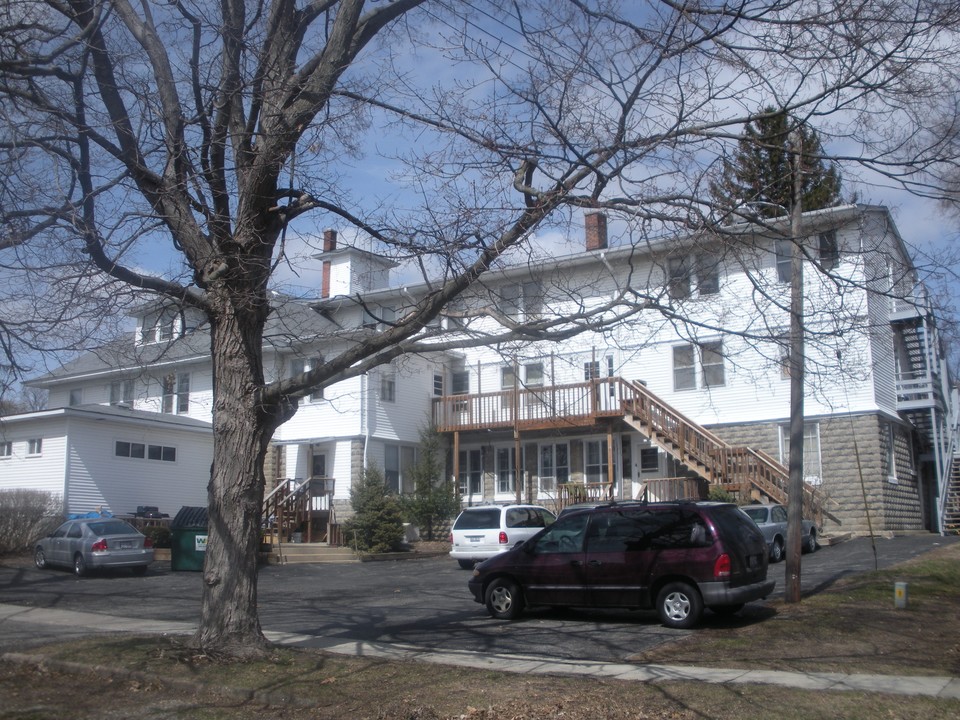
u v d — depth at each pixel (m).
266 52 10.32
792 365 9.88
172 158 9.85
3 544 24.84
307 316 15.59
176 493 30.58
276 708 7.84
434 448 30.02
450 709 7.48
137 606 15.44
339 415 29.52
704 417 26.48
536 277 9.91
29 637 11.61
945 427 27.30
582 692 7.82
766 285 9.84
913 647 9.45
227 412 9.73
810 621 11.03
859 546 21.00
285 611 14.12
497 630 11.66
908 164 7.85
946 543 20.81
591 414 26.84
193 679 8.56
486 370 31.27
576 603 12.04
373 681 8.45
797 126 8.02
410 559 25.38
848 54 7.78
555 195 8.62
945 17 7.41
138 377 12.28
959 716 6.86
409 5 10.55
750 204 8.61
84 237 9.28
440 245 9.24
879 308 23.45
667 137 8.39
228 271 9.71
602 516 12.26
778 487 23.09
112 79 10.23
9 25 9.62
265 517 26.44
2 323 9.30
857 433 24.28
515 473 29.38
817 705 7.19
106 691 8.59
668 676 8.38
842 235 10.86
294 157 9.96
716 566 11.05
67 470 27.11
